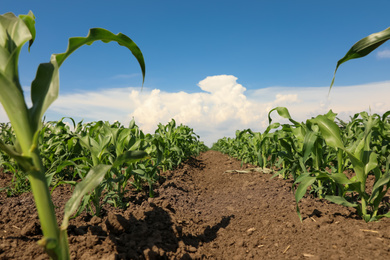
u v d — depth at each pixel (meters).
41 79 1.21
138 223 2.47
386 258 1.77
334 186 2.88
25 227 2.10
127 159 1.53
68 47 1.29
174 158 6.62
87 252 1.84
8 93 1.12
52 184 3.70
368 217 2.33
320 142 3.07
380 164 4.04
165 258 1.99
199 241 2.57
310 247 2.10
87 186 1.36
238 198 3.98
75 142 3.72
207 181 5.57
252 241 2.43
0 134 4.33
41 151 3.78
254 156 6.40
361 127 4.05
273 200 3.42
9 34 1.21
